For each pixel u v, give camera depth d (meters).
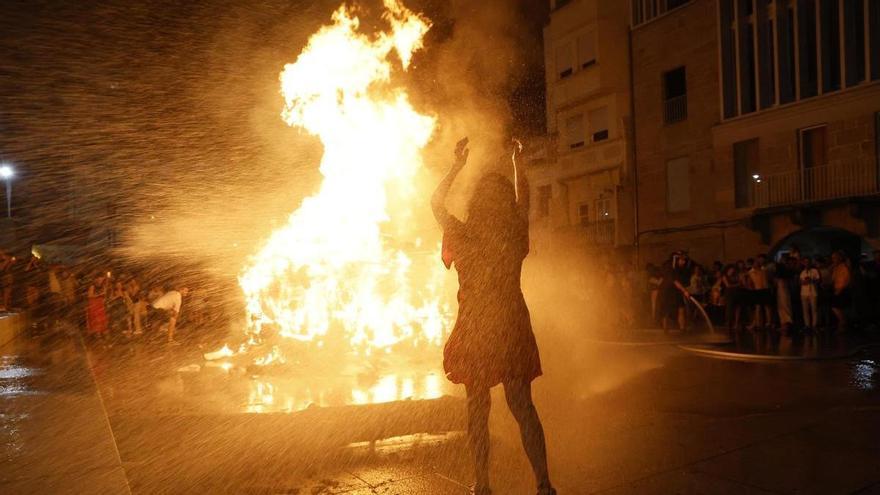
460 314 3.22
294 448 4.32
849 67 19.70
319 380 7.28
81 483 3.64
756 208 21.67
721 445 4.13
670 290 13.70
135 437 4.68
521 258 3.25
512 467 3.83
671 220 25.16
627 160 26.88
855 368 7.98
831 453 3.86
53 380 7.15
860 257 16.20
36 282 18.97
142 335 14.95
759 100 22.08
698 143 24.09
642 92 26.33
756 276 13.75
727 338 11.56
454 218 3.24
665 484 3.46
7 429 4.78
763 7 22.16
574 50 29.14
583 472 3.71
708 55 23.67
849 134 19.45
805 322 13.74
